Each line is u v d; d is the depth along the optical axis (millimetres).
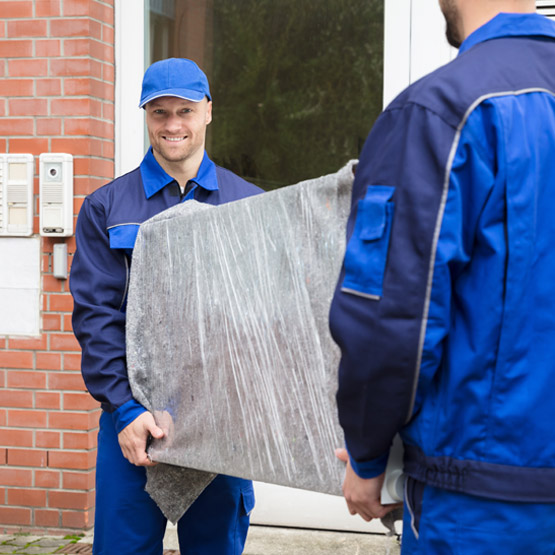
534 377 1330
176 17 3914
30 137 3770
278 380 1751
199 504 2410
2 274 3805
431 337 1314
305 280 1679
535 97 1363
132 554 2344
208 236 1964
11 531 3809
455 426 1350
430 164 1328
